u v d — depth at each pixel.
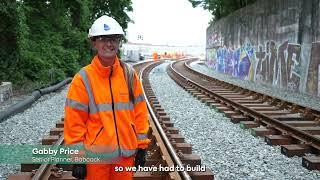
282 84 20.98
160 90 19.17
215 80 23.34
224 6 36.62
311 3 17.64
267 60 23.48
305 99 16.09
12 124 10.25
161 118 10.61
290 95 17.62
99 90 3.34
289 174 6.33
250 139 8.70
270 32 23.03
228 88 19.55
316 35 17.08
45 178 5.50
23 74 20.72
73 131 3.31
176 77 27.52
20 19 19.34
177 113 12.17
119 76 3.41
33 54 21.95
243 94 16.86
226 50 35.06
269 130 9.10
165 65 47.16
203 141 8.49
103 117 3.32
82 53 28.55
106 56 3.35
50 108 13.09
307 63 17.98
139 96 3.54
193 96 16.95
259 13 25.14
